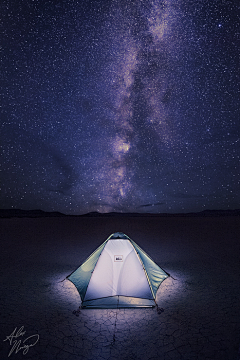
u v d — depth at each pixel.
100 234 19.25
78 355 3.58
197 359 3.44
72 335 4.15
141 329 4.34
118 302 5.32
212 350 3.65
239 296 5.91
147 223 29.72
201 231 20.61
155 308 5.23
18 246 13.39
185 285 6.75
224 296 5.91
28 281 7.22
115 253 5.87
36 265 9.19
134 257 5.80
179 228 23.28
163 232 20.00
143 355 3.56
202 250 11.98
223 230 21.22
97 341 3.96
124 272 5.66
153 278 6.07
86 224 28.55
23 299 5.82
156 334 4.16
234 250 11.92
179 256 10.65
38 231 21.20
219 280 7.19
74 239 16.38
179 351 3.64
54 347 3.79
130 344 3.85
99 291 5.45
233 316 4.82
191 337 4.04
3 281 7.23
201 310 5.12
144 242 14.66
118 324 4.53
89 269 5.96
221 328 4.34
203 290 6.34
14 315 4.95
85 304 5.27
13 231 21.00
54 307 5.34
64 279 7.28
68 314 4.98
